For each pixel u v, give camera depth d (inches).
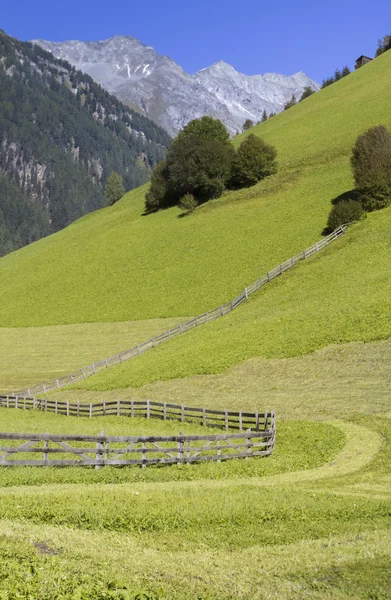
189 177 4921.3
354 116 5570.9
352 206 3491.6
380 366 1800.0
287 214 4097.0
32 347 3216.0
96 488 816.3
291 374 1941.4
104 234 5191.9
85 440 967.6
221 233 4197.8
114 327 3270.2
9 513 649.0
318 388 1782.7
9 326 3690.9
